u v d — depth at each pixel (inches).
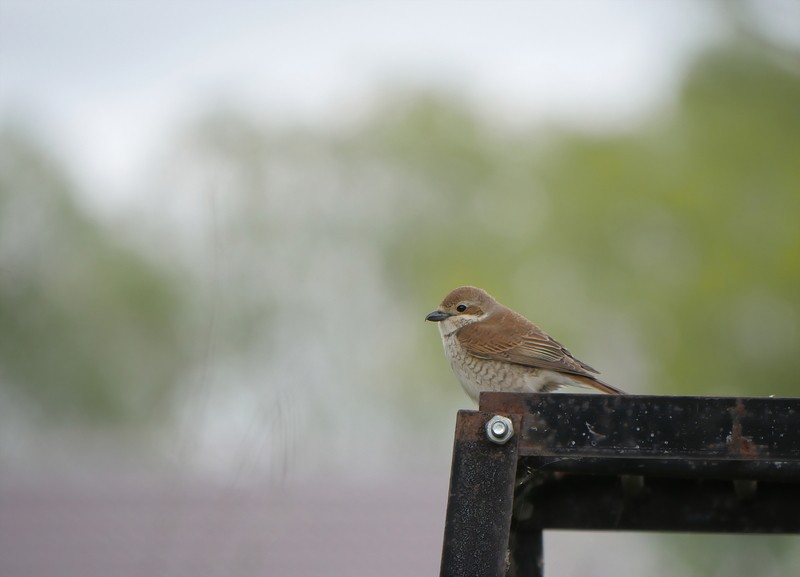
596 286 723.4
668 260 675.4
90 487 494.9
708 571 508.7
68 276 810.2
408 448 903.1
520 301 786.8
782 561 507.8
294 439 254.5
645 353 663.1
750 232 620.1
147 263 834.2
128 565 378.9
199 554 315.0
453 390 895.1
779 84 609.9
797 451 152.9
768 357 592.7
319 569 394.9
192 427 276.1
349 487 532.7
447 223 927.7
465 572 151.2
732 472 184.1
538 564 214.4
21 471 561.3
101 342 802.8
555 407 157.2
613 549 486.0
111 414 796.0
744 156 626.8
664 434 155.0
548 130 861.8
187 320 803.4
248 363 797.2
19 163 810.8
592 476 210.1
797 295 588.1
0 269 521.7
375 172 938.1
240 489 335.9
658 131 740.0
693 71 630.5
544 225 802.8
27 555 405.7
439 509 501.0
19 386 787.4
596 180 760.3
